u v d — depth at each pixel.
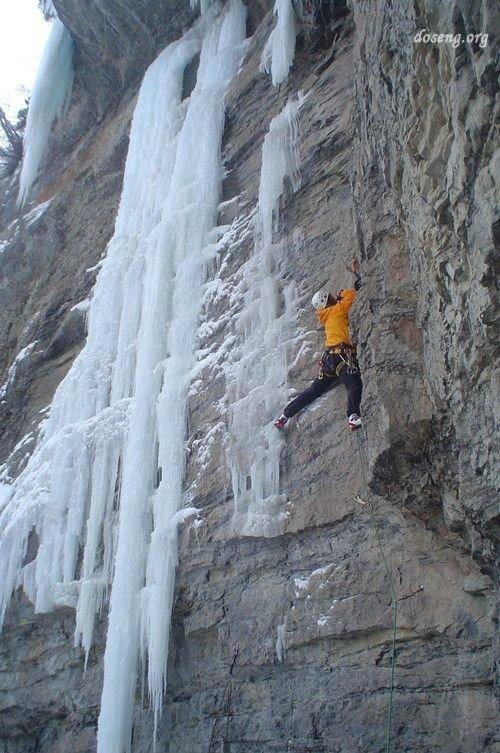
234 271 9.72
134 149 13.78
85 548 9.34
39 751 9.59
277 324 8.41
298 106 10.05
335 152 9.20
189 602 7.91
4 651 10.34
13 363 13.85
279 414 7.80
